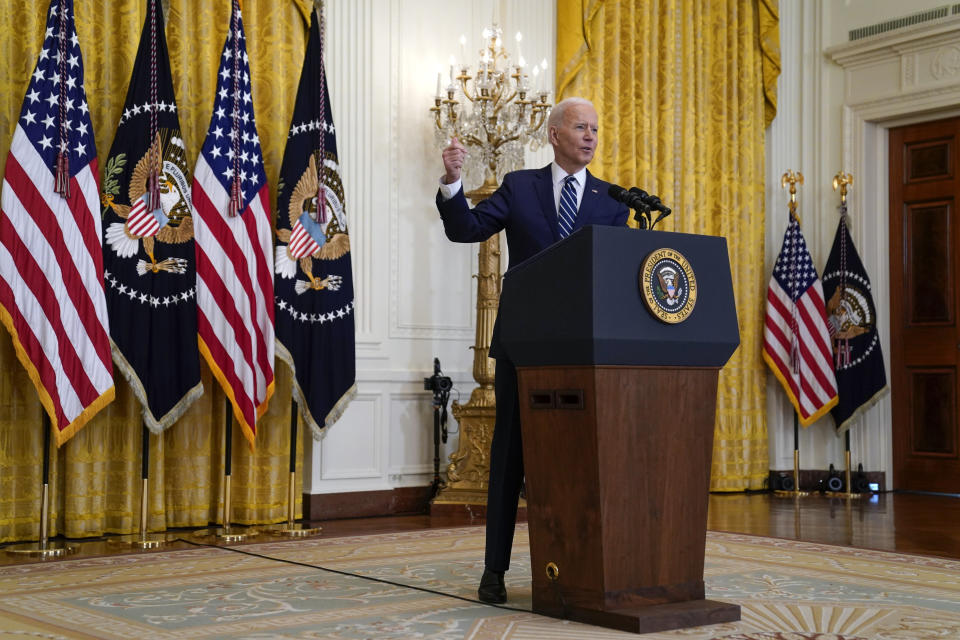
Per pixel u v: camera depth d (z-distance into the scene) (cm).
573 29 696
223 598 323
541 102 602
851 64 802
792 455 805
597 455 268
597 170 718
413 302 632
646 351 272
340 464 591
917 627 285
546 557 287
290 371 552
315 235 545
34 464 483
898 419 790
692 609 275
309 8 576
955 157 765
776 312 778
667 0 750
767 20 801
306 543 470
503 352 308
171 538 488
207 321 498
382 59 625
